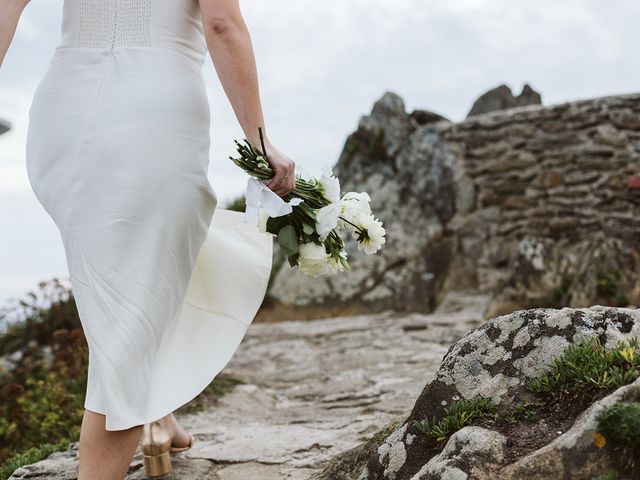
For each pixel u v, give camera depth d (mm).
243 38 1950
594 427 1576
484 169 8539
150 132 1975
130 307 1937
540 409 1788
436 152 8773
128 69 2012
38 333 6855
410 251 8375
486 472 1640
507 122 8492
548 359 1865
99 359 1904
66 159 1994
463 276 8281
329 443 2969
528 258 7164
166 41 2043
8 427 4172
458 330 6152
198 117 2061
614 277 6809
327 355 5676
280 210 1925
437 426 1873
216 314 2266
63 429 4059
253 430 3391
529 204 8297
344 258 2170
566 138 8172
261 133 1962
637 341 1801
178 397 2043
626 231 7680
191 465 2738
